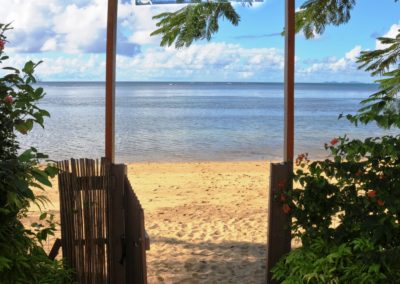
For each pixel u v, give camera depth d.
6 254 3.03
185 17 5.21
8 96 3.08
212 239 6.68
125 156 19.33
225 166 15.40
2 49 3.11
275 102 72.06
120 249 4.09
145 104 63.41
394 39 4.50
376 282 3.35
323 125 35.06
